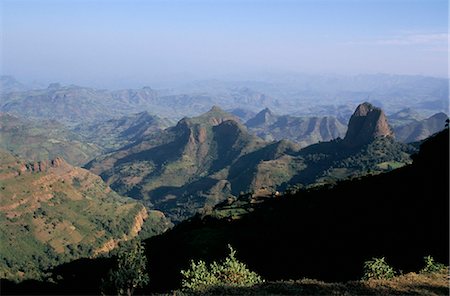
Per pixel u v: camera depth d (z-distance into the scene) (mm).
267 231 112188
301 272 73062
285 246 93625
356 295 31562
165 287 86500
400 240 66312
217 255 103625
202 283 37656
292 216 119500
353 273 61281
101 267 134750
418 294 31688
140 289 83938
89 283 120562
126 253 43719
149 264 109750
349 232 84438
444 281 35688
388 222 79750
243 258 94938
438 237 60062
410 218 76000
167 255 114125
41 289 126188
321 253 79688
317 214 111188
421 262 51781
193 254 107938
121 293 42500
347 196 118125
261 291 33344
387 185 109125
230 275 39156
